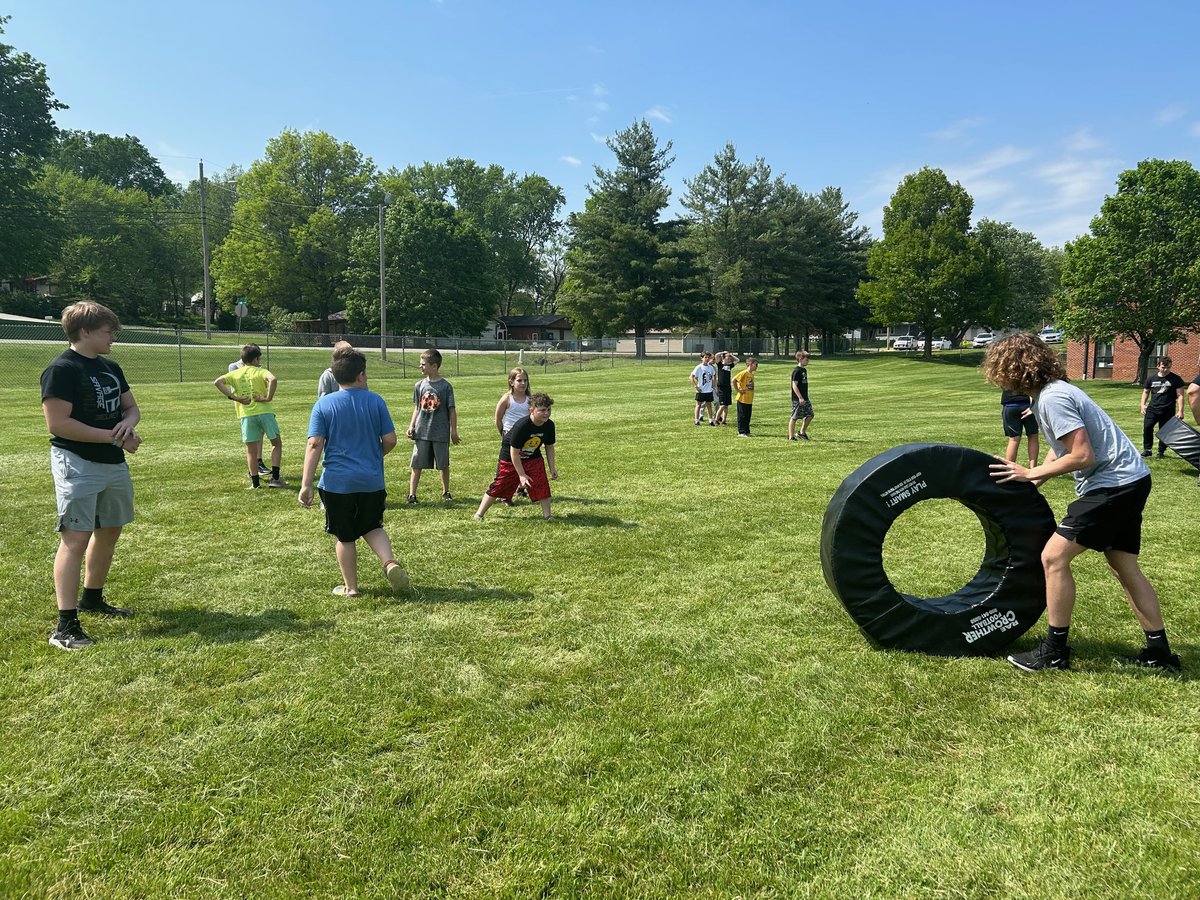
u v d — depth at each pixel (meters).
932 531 6.74
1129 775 2.88
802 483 9.14
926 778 2.89
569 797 2.79
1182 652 4.04
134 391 23.66
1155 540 6.41
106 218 66.88
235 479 9.52
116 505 4.45
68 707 3.47
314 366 35.50
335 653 4.09
